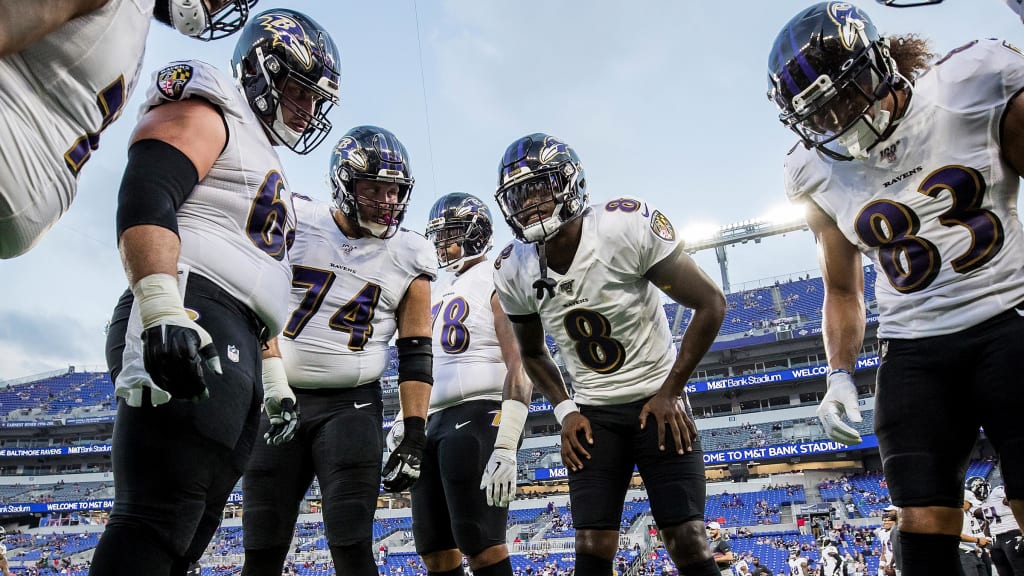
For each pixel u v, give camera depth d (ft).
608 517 10.33
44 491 126.31
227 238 6.56
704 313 10.51
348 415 10.85
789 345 116.06
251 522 10.37
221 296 6.36
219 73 6.75
